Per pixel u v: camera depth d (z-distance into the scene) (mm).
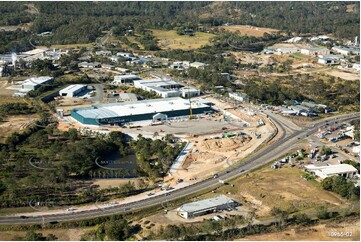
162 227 85938
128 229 85312
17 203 96750
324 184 102125
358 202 94875
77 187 105438
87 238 84250
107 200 99688
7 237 85188
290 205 94562
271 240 79812
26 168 113062
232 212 93000
